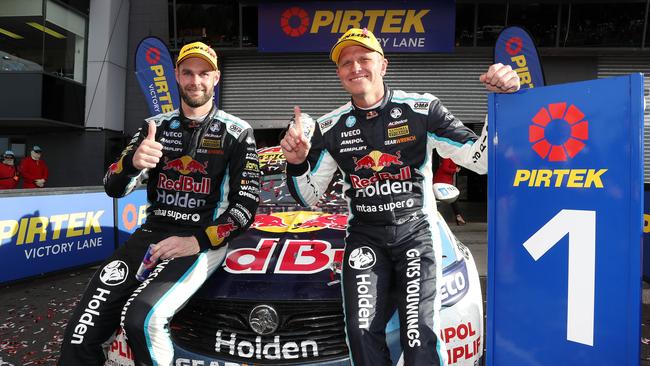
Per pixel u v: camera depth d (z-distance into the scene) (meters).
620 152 1.66
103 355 2.03
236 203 2.18
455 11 9.28
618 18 8.86
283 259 2.16
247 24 9.73
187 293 1.93
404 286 1.83
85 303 1.99
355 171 1.98
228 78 10.36
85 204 5.69
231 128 2.24
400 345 1.84
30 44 10.65
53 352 3.16
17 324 3.72
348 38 1.87
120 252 2.20
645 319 3.74
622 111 1.66
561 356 1.82
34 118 10.27
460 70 9.79
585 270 1.76
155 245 1.96
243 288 1.99
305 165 1.98
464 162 1.93
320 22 9.55
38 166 9.12
